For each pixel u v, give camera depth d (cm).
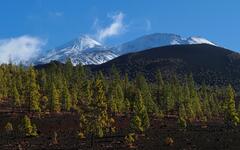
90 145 12950
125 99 18438
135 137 13812
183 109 17025
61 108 17288
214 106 19162
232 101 15938
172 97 18725
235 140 13125
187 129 15338
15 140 13650
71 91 18588
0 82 18438
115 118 16388
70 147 12756
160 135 14212
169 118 17312
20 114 16188
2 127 14975
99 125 13712
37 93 16538
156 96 19162
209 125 16238
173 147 12556
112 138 13825
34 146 12888
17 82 18425
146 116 14938
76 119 15788
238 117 16062
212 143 12875
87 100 17588
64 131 14662
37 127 14962
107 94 18275
